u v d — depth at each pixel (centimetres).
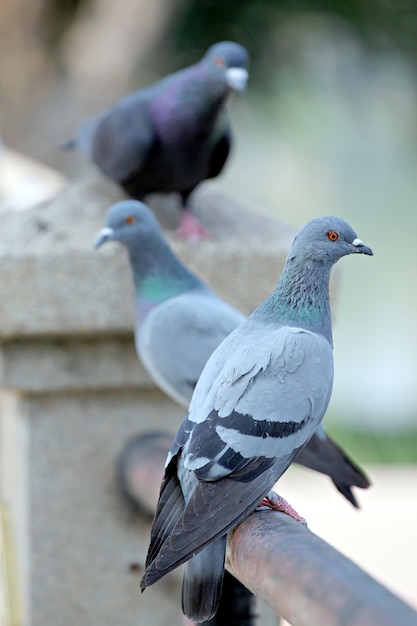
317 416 479
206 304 636
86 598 651
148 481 593
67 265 612
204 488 438
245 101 2070
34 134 1986
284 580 372
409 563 971
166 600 656
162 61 2022
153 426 657
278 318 510
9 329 608
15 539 696
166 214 737
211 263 653
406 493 1228
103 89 1997
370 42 2034
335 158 2633
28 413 640
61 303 614
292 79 2053
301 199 2719
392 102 2197
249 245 659
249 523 437
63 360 631
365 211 2842
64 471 646
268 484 456
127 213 629
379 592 329
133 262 633
